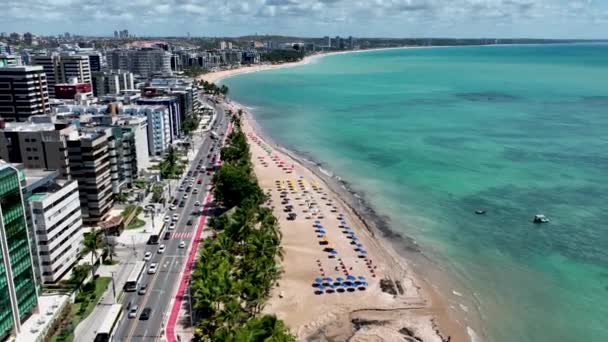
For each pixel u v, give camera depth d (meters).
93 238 172.00
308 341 138.75
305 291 163.12
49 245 154.38
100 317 144.88
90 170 199.38
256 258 155.88
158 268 174.12
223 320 126.62
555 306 156.88
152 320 143.50
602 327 146.38
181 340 134.38
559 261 183.50
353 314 151.88
